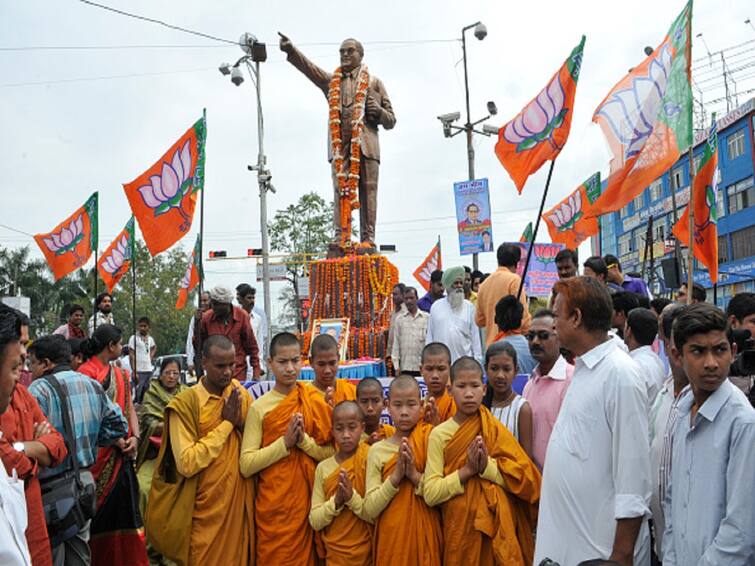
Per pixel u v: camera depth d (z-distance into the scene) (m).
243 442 5.30
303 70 12.64
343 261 11.76
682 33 6.38
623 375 3.50
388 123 12.59
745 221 34.16
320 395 5.43
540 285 13.45
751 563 2.93
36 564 4.18
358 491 4.91
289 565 5.02
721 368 3.16
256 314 12.57
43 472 4.87
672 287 9.17
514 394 5.12
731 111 34.53
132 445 6.14
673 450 3.46
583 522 3.53
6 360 3.84
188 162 8.02
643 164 6.55
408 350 9.42
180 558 5.18
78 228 10.41
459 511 4.49
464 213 12.02
